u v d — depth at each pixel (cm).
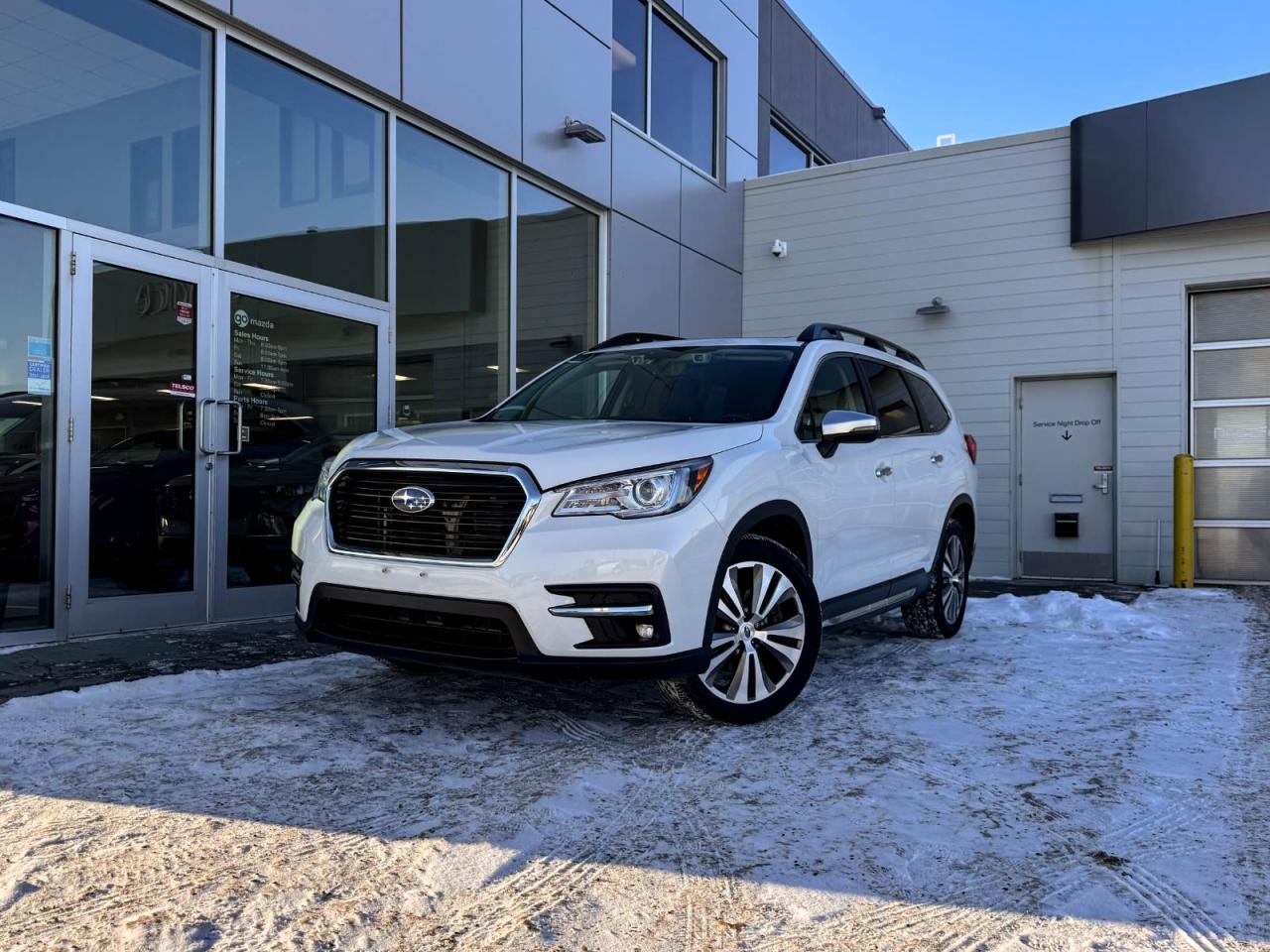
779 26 1418
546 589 331
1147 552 1041
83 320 529
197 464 593
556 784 312
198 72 601
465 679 452
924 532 559
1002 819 290
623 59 1055
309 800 295
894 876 250
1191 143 990
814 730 381
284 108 659
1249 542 1016
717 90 1242
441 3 773
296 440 662
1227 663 532
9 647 497
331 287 694
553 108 910
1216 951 213
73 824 272
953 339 1150
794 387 447
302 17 652
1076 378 1098
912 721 398
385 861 253
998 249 1128
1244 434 1020
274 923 218
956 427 651
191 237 595
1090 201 1054
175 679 430
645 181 1067
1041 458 1112
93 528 538
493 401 856
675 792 307
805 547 418
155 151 575
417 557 352
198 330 594
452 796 300
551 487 339
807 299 1242
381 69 717
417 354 771
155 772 316
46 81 521
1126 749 363
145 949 205
